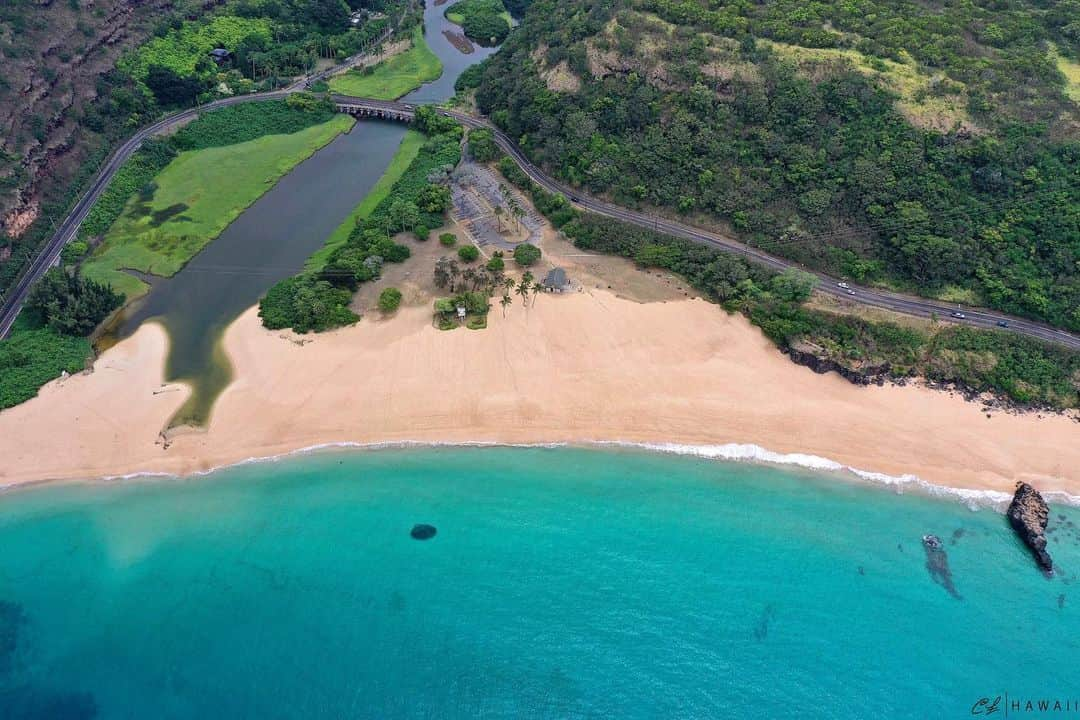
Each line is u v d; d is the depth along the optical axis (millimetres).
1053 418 117562
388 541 100875
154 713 83500
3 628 91312
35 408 116750
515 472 110750
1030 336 126500
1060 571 98750
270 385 121312
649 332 131875
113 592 95125
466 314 134875
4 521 102938
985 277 132625
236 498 106250
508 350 127438
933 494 108125
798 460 112500
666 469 111438
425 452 113188
